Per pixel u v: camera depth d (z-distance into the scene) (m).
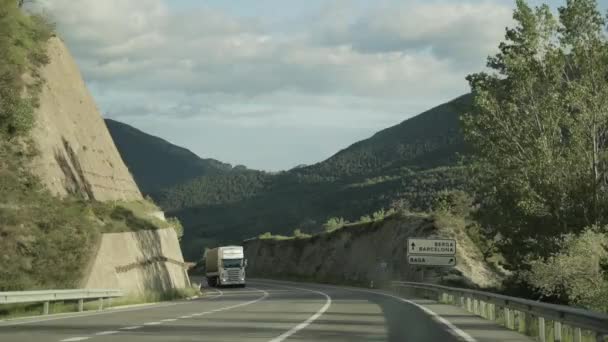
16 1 49.62
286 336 15.47
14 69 47.66
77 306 30.17
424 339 15.41
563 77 49.75
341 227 106.50
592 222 46.25
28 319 21.45
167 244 55.78
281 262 126.88
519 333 17.80
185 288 56.72
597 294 32.06
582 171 46.16
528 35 49.19
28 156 44.69
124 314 24.69
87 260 38.62
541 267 37.66
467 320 22.59
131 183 63.53
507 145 48.97
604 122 46.03
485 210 51.38
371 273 87.69
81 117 57.34
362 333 16.64
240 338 14.82
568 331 16.92
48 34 54.16
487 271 73.44
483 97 49.06
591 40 47.62
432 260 56.84
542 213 46.31
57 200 42.81
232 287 88.38
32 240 36.44
